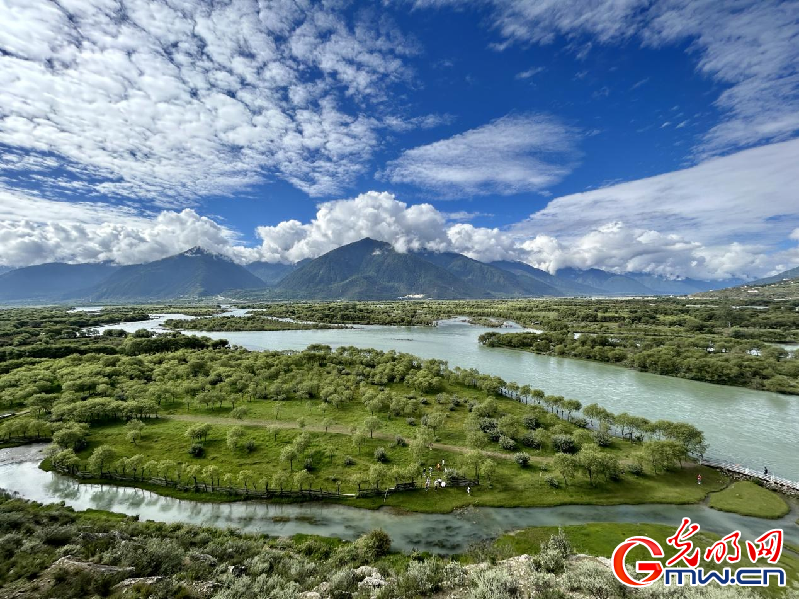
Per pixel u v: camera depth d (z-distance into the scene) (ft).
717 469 283.79
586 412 363.76
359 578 150.10
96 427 339.57
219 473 262.88
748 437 346.74
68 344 628.28
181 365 529.45
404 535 206.69
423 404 423.64
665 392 491.31
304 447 293.64
